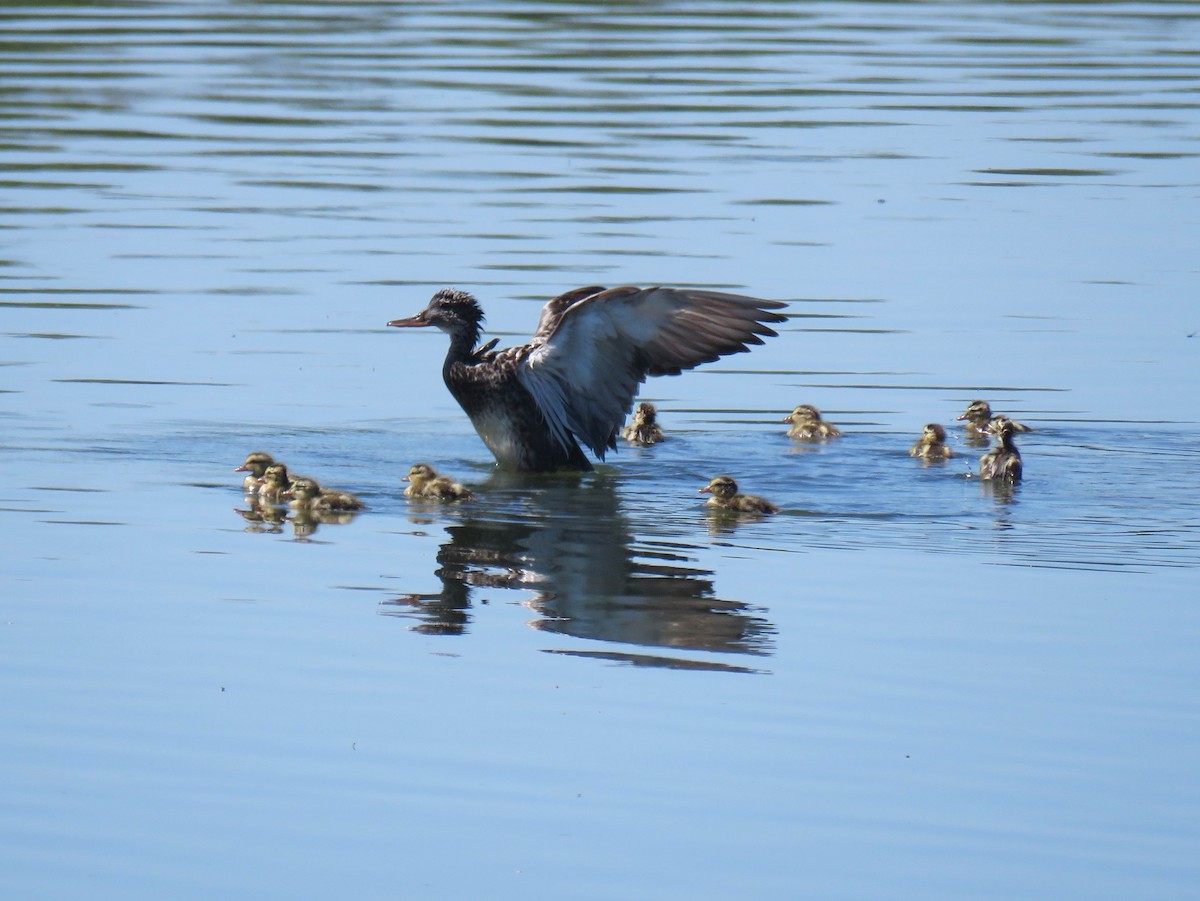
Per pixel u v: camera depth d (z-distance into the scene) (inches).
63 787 405.4
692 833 390.0
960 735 435.2
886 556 573.3
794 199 1046.4
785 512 629.9
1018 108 1262.3
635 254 938.7
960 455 705.0
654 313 689.0
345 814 396.5
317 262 923.4
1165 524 615.2
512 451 699.4
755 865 377.4
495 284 887.1
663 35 1476.4
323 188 1053.2
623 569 556.4
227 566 551.8
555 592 533.3
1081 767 419.8
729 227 993.5
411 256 933.2
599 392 708.0
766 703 452.4
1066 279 924.0
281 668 470.0
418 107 1230.3
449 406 770.8
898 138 1180.5
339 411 750.5
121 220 987.9
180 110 1214.3
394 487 658.8
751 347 834.8
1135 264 946.7
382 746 426.9
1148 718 444.1
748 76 1337.4
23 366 775.1
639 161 1116.5
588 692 458.3
